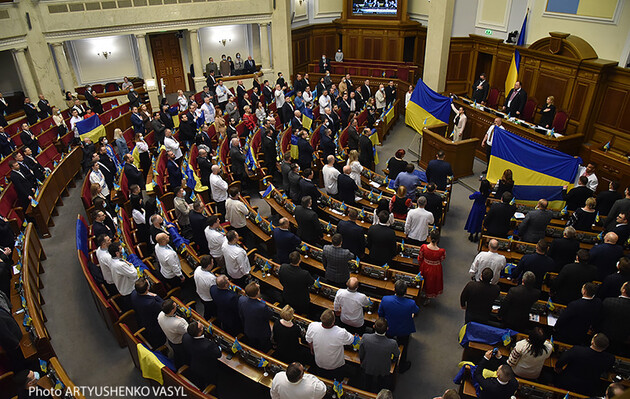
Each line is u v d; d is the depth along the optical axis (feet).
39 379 18.43
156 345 20.97
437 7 51.67
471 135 47.73
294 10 73.82
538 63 42.93
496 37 50.80
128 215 34.55
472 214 31.60
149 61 71.87
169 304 18.49
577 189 29.76
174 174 35.83
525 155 33.40
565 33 39.47
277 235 24.77
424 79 56.85
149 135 46.80
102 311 23.81
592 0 37.93
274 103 58.44
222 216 34.14
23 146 44.96
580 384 17.12
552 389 16.65
